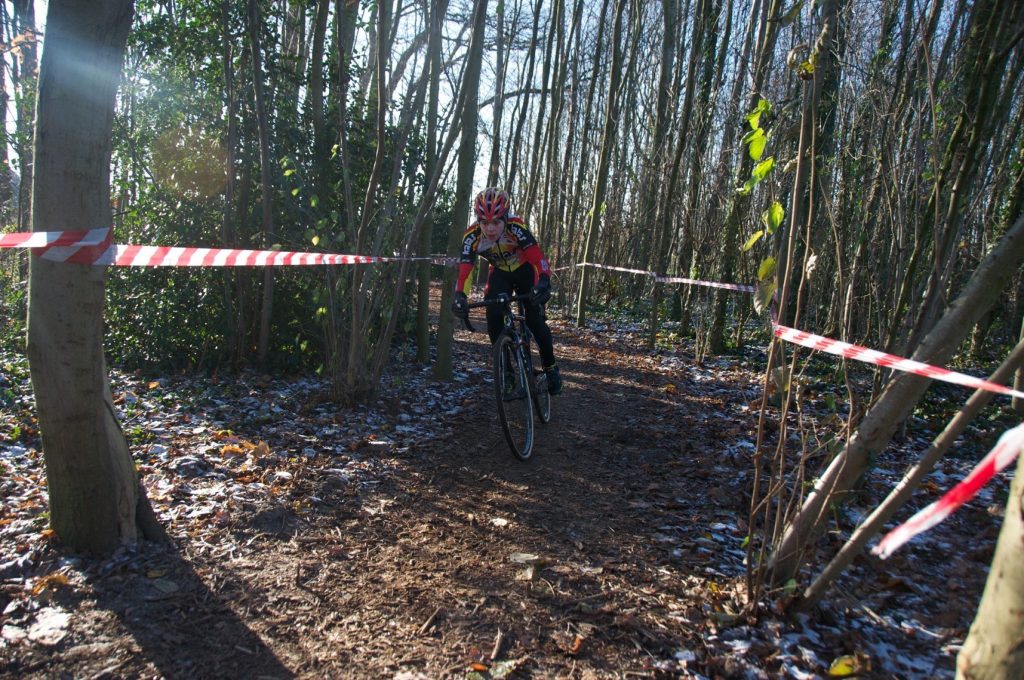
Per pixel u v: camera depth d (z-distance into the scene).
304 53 8.30
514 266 5.00
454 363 7.73
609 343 9.60
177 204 6.33
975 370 7.39
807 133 2.55
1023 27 2.74
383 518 3.52
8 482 3.55
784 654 2.44
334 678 2.26
